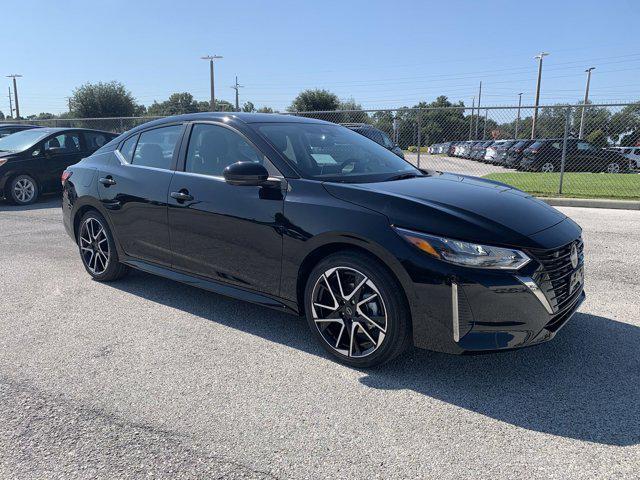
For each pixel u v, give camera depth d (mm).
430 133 12531
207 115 4102
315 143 3908
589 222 7824
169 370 3145
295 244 3260
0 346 3488
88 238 4938
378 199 3053
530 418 2613
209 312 4121
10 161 9781
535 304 2750
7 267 5418
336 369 3156
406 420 2605
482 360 3258
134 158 4508
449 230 2793
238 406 2738
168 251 4117
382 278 2922
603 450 2348
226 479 2170
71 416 2645
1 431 2518
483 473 2201
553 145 15938
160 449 2371
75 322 3912
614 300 4281
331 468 2240
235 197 3578
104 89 47469
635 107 11016
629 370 3105
